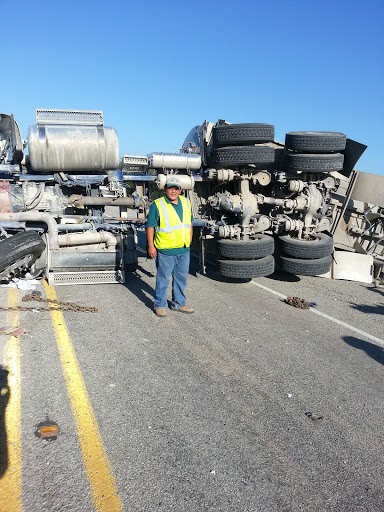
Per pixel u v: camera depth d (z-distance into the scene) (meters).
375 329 5.55
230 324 5.34
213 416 3.27
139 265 8.41
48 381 3.61
